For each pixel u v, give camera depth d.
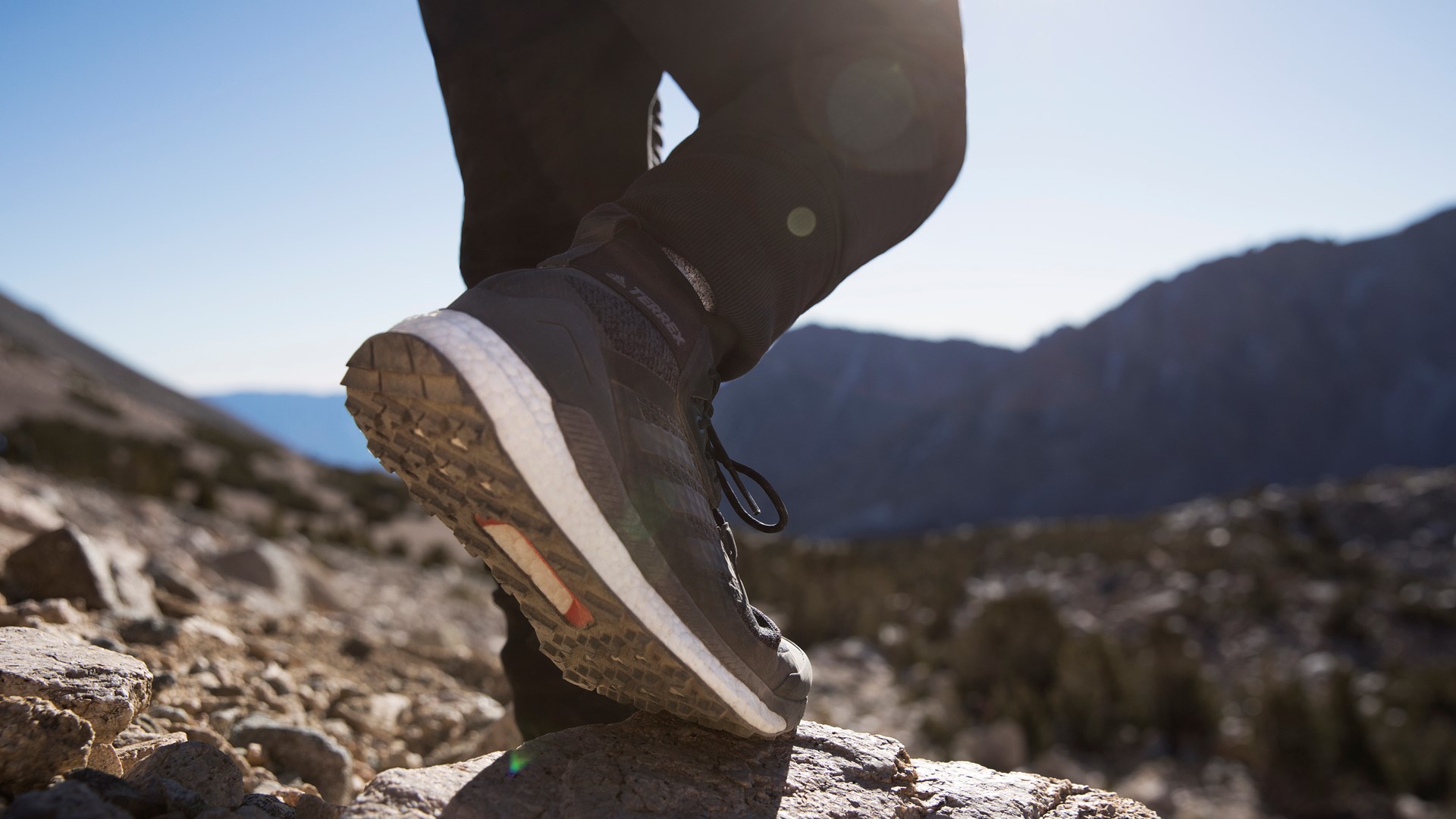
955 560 23.06
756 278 0.91
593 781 0.96
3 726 0.87
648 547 0.83
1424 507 24.36
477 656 3.74
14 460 11.88
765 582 16.80
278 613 4.25
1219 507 29.09
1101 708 9.55
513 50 1.17
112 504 9.63
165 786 0.94
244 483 20.03
